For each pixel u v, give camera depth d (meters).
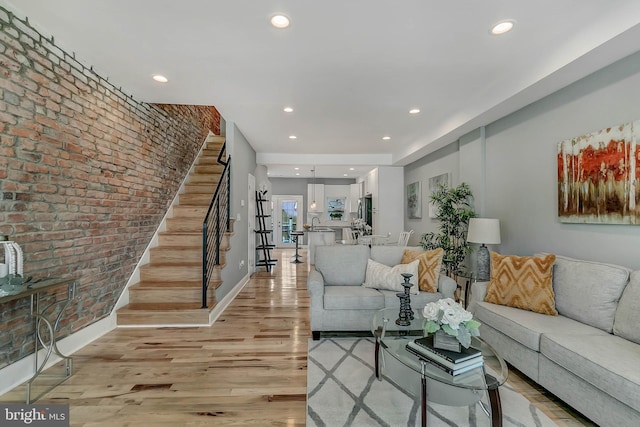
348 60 2.60
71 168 2.53
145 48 2.42
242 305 4.00
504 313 2.36
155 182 4.04
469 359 1.60
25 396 1.97
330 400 1.95
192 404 1.91
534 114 3.12
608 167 2.33
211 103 3.66
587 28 2.11
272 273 6.19
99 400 1.94
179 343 2.80
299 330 3.15
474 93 3.40
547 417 1.78
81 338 2.71
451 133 4.24
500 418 1.52
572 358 1.71
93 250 2.85
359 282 3.44
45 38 2.22
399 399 1.97
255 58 2.57
